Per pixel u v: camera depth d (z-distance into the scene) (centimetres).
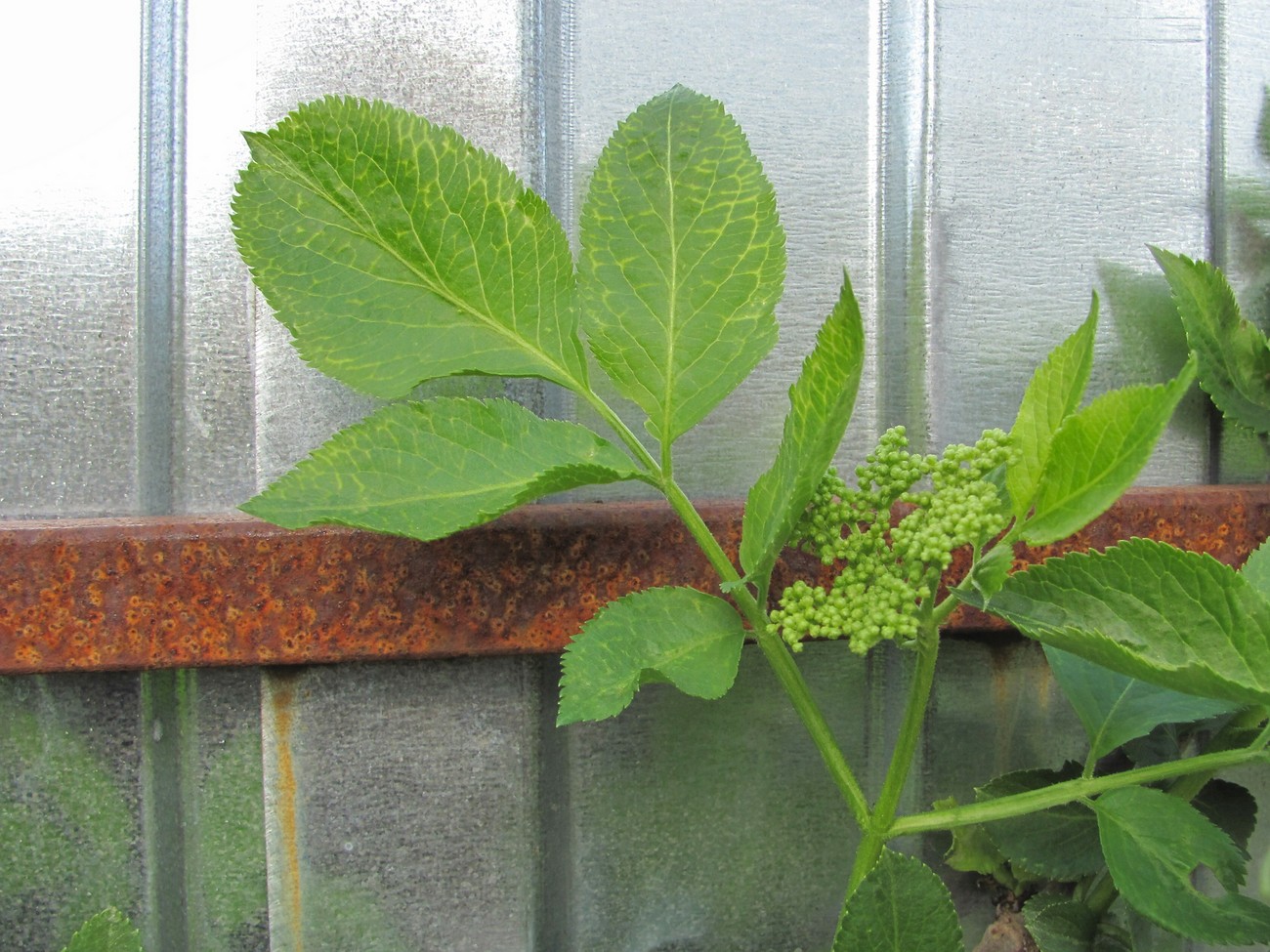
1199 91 64
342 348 55
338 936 61
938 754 63
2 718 60
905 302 63
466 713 61
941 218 63
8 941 60
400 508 54
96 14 61
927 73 63
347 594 58
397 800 61
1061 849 58
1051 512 52
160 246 61
